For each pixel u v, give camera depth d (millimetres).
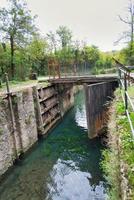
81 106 33812
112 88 20781
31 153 17578
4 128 14078
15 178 13750
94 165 14969
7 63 33625
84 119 26562
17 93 16453
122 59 38906
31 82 26719
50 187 12742
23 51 34156
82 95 43625
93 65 37969
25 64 36812
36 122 20266
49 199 11672
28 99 18688
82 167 14828
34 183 13180
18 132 16219
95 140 18406
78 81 24344
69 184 13008
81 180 13352
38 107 20469
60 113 26953
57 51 53906
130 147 6066
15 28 32188
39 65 43031
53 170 14633
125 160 5594
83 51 55531
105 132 18375
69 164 15359
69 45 55281
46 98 22828
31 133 18531
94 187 12570
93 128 18281
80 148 17734
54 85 26266
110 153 8195
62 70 29281
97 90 18766
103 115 19016
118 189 6082
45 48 46344
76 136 20688
